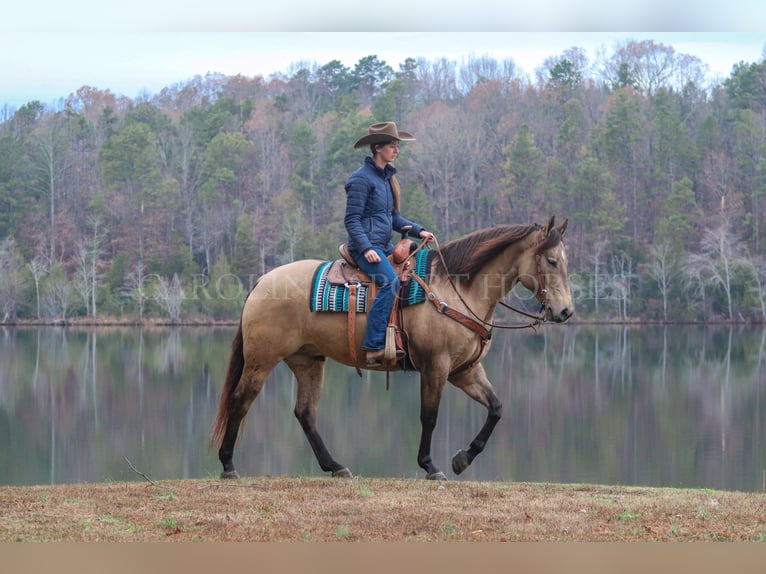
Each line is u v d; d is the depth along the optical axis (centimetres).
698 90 7594
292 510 657
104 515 646
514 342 4344
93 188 6925
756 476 1402
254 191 6950
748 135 6372
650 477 1403
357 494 708
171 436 1852
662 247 5600
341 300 781
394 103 7212
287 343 796
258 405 2298
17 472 1437
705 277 5553
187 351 3953
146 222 6569
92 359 3616
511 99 7494
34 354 3809
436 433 1869
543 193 6200
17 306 5800
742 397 2466
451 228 6316
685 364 3356
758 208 6028
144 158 6881
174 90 8969
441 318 775
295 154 6844
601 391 2600
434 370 779
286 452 1597
